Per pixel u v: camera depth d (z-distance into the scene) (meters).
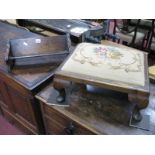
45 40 1.02
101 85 0.66
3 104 1.30
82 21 1.39
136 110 0.70
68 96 0.81
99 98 0.81
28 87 0.86
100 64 0.72
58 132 0.97
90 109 0.76
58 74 0.70
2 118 1.46
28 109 1.03
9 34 1.31
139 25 2.23
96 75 0.68
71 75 0.69
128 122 0.71
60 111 0.76
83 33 1.18
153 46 2.24
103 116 0.73
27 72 0.95
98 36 1.29
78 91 0.84
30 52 1.01
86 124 0.70
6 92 1.11
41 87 0.89
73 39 1.19
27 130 1.26
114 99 0.80
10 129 1.37
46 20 1.40
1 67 0.99
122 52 0.80
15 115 1.26
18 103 1.09
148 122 0.70
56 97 0.82
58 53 0.99
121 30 2.26
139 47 2.26
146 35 2.24
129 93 0.64
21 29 1.39
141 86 0.64
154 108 0.77
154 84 0.89
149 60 2.27
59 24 1.34
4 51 1.11
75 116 0.74
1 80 1.04
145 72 0.69
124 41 2.25
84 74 0.68
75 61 0.74
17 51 0.99
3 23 1.49
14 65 0.99
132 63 0.73
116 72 0.68
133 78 0.66
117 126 0.69
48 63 1.01
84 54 0.77
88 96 0.82
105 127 0.69
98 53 0.78
